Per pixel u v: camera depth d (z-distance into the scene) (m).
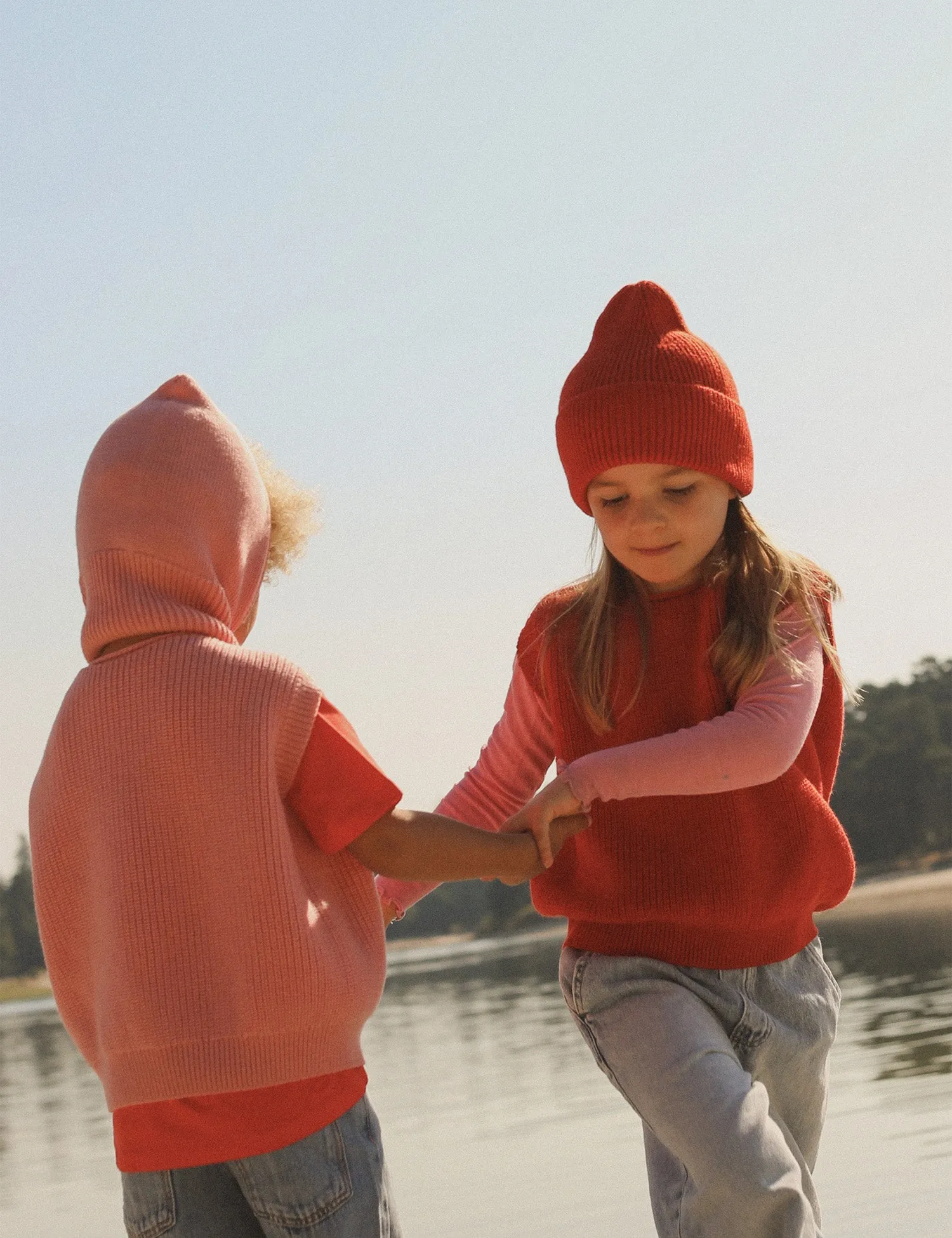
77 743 1.99
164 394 2.14
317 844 2.01
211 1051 1.85
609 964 2.26
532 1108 9.36
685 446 2.25
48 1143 11.66
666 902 2.25
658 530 2.27
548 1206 5.73
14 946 98.19
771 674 2.28
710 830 2.25
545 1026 17.25
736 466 2.31
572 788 2.21
